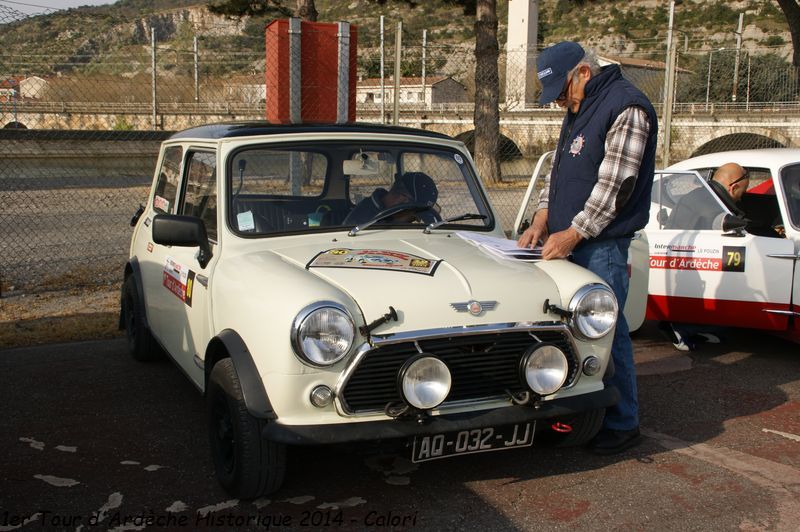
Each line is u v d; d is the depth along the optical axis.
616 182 3.85
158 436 4.41
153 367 5.74
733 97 38.09
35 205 15.66
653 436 4.51
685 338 6.42
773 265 5.76
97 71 26.22
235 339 3.45
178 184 4.95
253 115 25.77
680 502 3.64
